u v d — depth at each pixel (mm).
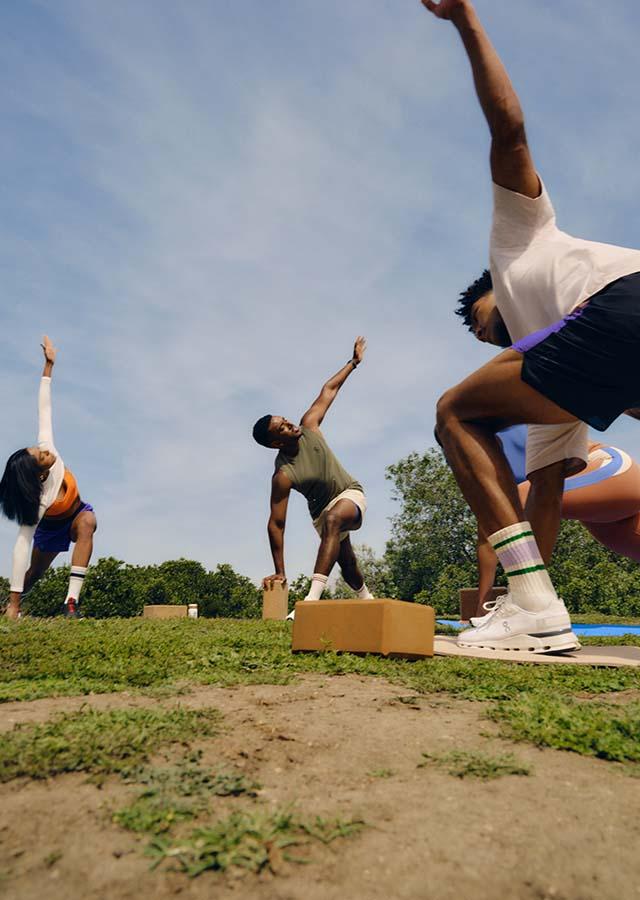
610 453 8508
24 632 4539
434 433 3871
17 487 7234
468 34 3221
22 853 1140
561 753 1768
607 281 3109
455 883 1062
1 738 1771
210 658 3367
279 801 1397
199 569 21281
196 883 1051
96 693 2576
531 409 3426
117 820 1258
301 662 3307
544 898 1028
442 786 1497
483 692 2596
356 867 1109
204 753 1716
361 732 1970
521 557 3561
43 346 7961
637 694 2688
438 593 25422
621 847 1194
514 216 3543
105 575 18625
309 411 7949
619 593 24969
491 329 4203
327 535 7105
